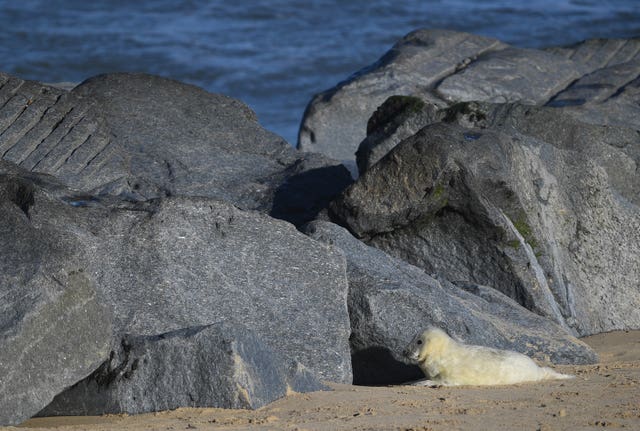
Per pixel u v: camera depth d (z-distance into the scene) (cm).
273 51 12669
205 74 11800
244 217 3195
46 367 2547
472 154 4069
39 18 13650
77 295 2631
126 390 2684
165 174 4869
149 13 14225
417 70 7525
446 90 7262
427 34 8081
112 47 12581
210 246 3116
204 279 3059
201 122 5238
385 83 7444
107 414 2684
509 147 4275
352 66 12281
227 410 2609
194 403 2652
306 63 12238
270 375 2742
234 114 5356
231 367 2628
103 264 2978
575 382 2998
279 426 2377
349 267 3434
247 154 5169
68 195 3222
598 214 4609
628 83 7306
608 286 4547
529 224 4169
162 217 3077
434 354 3042
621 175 5188
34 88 4778
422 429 2288
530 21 14450
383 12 14562
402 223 4141
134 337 2739
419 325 3325
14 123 4591
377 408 2583
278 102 11138
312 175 5038
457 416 2453
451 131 4216
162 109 5234
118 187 4566
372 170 4184
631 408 2519
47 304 2555
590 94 7131
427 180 4078
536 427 2312
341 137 7406
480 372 3014
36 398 2520
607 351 3903
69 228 2962
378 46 13050
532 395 2753
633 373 3180
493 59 7606
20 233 2720
